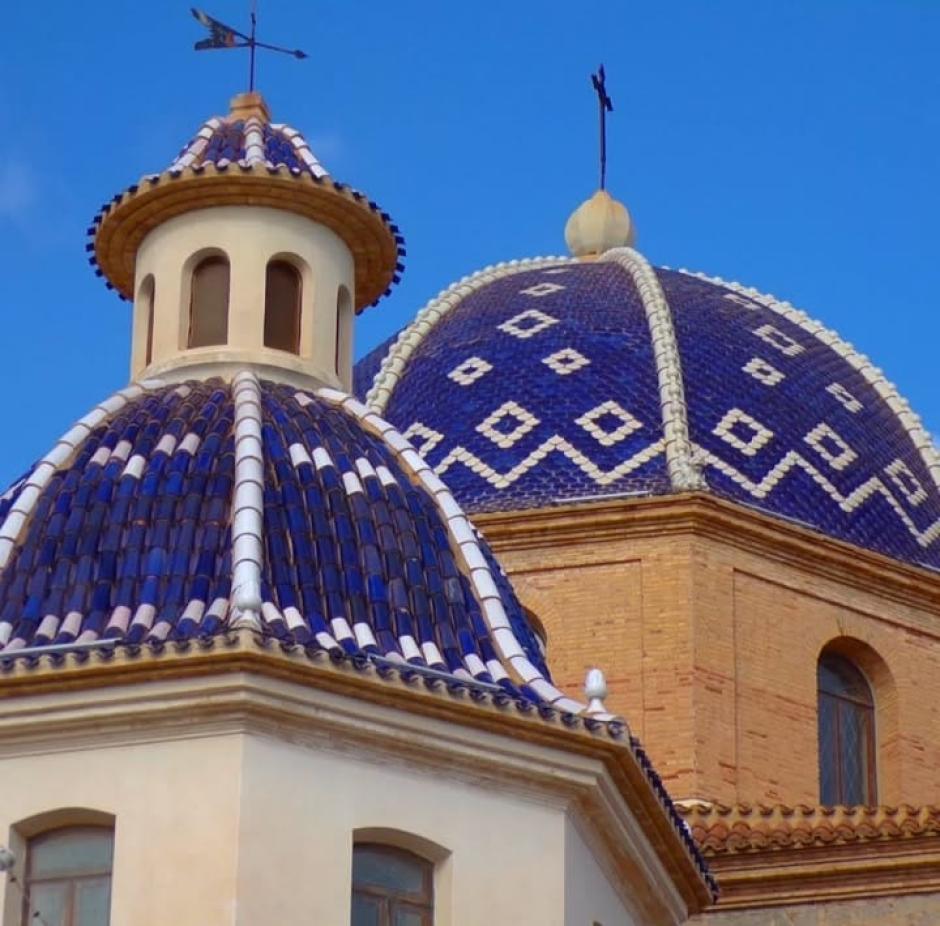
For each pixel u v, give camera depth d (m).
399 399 42.28
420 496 29.94
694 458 39.53
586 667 38.66
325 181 32.09
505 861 26.94
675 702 38.16
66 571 28.05
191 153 32.59
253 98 34.00
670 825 29.03
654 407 40.72
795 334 43.72
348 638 27.42
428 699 26.52
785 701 38.81
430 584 28.77
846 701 39.94
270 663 25.70
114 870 25.62
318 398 31.12
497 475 40.16
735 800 37.78
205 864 25.44
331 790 26.16
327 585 28.02
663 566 38.97
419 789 26.69
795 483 40.44
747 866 35.34
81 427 29.89
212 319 31.88
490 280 45.16
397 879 26.62
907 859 35.16
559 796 27.45
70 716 25.97
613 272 44.53
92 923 25.84
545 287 44.06
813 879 35.25
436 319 43.84
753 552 39.44
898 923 35.03
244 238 31.95
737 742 38.19
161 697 25.78
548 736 27.14
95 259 33.19
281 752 25.95
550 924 26.95
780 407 41.47
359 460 29.84
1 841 25.92
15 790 26.08
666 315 42.38
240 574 27.25
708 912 35.34
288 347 31.97
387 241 32.94
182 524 28.27
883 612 40.28
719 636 38.66
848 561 40.00
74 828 26.19
